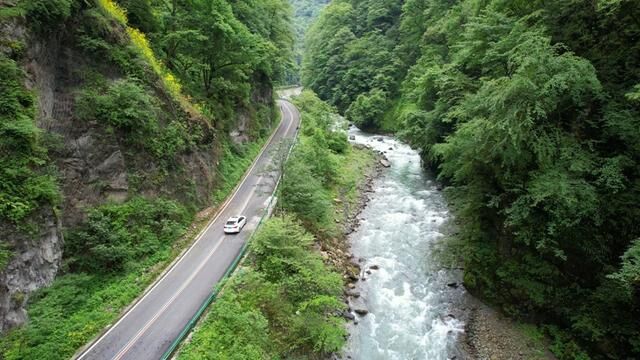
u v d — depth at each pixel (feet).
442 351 61.52
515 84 55.93
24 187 52.90
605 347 55.26
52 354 48.98
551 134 59.62
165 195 82.74
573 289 61.41
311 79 310.45
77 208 64.90
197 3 105.70
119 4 95.86
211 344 52.13
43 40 62.44
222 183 108.37
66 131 66.13
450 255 83.66
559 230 60.85
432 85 132.46
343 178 131.13
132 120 75.87
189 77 117.19
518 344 61.11
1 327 46.60
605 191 57.41
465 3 128.36
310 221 91.56
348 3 295.48
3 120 52.01
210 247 79.56
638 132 54.85
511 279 67.41
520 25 68.69
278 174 120.16
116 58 76.95
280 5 185.16
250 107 156.46
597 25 65.16
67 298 55.62
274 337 55.93
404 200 119.34
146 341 53.83
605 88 60.54
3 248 48.37
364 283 78.64
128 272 66.69
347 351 61.41
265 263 64.03
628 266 46.29
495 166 68.08
